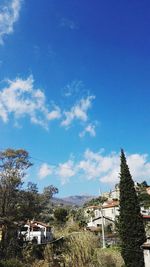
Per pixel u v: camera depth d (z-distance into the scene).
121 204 45.69
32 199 52.97
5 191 49.75
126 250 43.06
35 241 56.12
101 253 42.09
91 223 90.56
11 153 49.88
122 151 47.94
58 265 42.72
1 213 48.81
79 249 42.41
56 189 56.75
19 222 51.47
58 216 99.50
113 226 81.62
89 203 141.75
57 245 46.75
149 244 35.62
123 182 46.31
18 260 42.03
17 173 50.62
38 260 44.50
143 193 102.25
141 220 44.56
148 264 35.28
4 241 45.91
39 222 76.50
